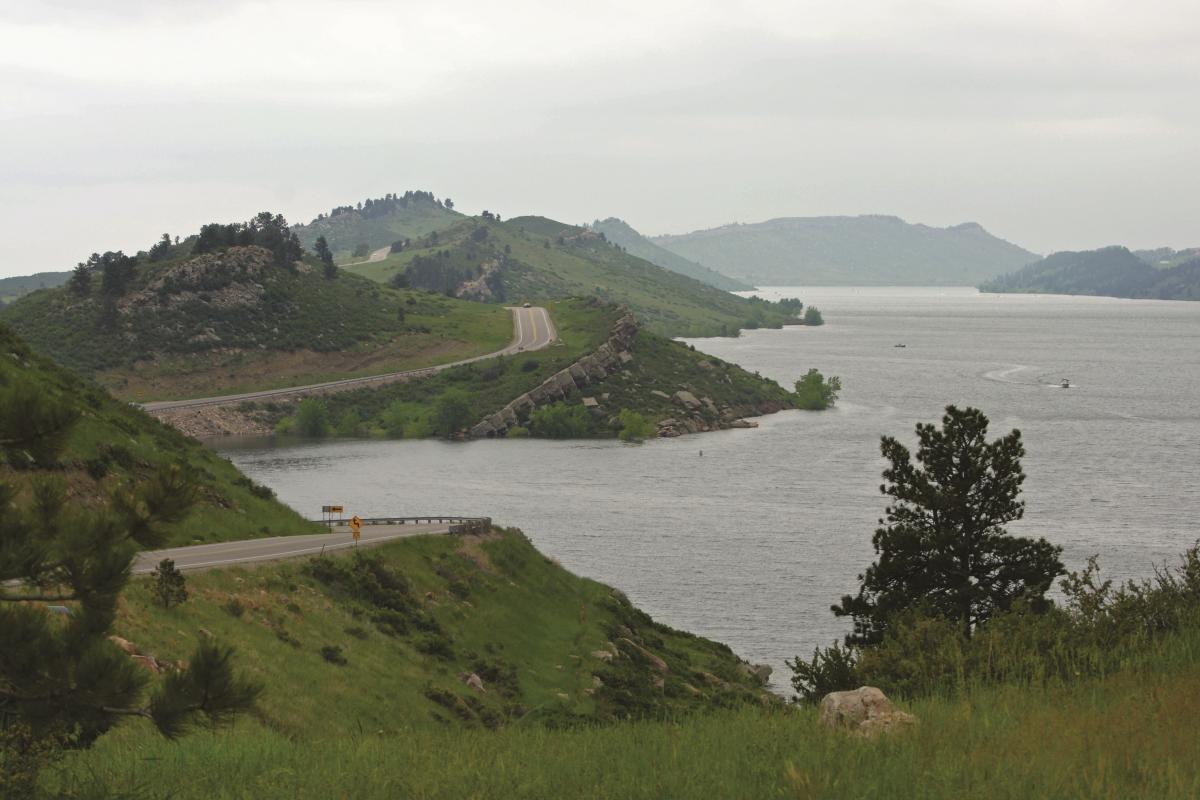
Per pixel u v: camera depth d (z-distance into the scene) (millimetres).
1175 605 25719
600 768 15375
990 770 13133
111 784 14992
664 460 155000
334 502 120312
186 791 15062
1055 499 116562
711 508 116500
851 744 15172
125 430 65750
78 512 13453
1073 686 19391
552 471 145500
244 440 183875
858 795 12539
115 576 13117
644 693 53031
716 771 14422
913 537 43812
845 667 28594
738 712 21938
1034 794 12039
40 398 13547
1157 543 95062
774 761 14688
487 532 71188
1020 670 22031
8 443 13586
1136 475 132625
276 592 48125
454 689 46000
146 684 13266
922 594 43250
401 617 52719
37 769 13242
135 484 14109
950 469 44469
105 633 13531
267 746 18828
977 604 42375
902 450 45781
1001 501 44000
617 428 196625
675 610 79188
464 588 61656
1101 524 103562
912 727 16203
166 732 13016
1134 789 12055
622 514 113500
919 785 12688
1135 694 17734
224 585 46094
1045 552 43688
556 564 74062
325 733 33781
